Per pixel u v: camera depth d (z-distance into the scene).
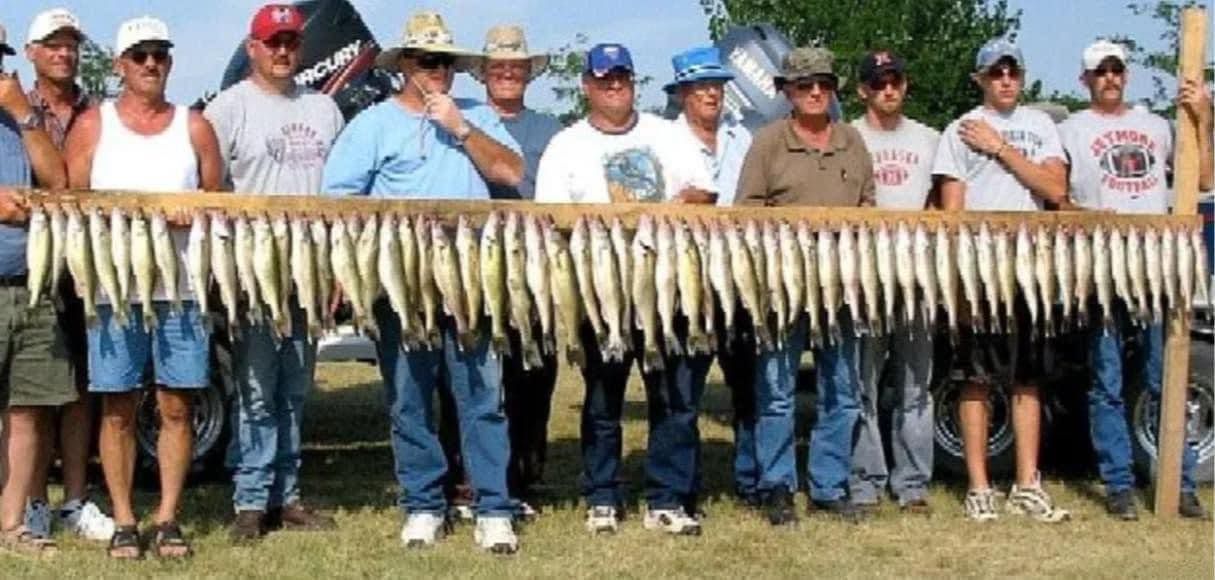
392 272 7.14
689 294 7.52
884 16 24.55
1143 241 8.12
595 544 7.62
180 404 7.21
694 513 8.13
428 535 7.55
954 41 24.62
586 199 7.81
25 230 7.10
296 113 7.79
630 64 7.82
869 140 8.54
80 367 7.46
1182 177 8.17
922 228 7.90
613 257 7.41
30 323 7.13
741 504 8.62
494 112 7.96
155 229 6.86
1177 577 7.11
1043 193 8.32
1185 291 8.14
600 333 7.46
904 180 8.51
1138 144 8.47
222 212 6.95
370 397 13.57
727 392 14.38
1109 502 8.42
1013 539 7.86
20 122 7.03
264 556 7.23
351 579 6.89
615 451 7.93
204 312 6.95
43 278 6.78
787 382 8.05
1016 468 8.73
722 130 8.84
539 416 8.72
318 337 7.17
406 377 7.47
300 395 7.80
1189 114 8.16
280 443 7.80
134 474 8.54
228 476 9.01
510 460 8.37
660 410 7.86
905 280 7.88
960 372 8.41
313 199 7.07
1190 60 8.14
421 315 7.22
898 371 8.45
